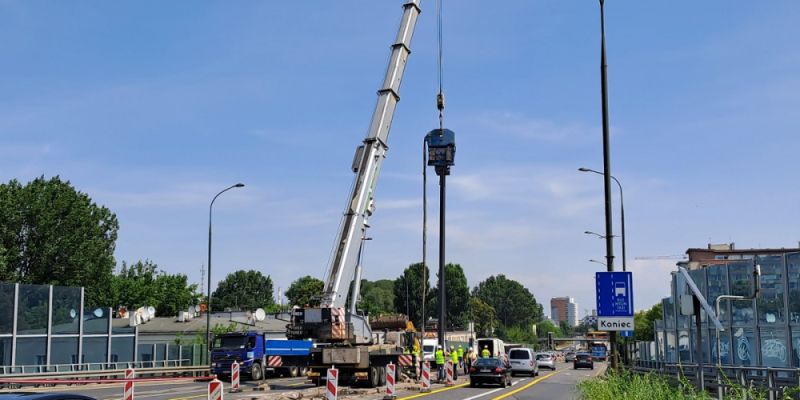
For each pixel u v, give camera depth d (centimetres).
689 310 1445
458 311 14312
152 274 10581
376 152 3706
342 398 2839
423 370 3419
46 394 895
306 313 3406
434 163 4778
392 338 4197
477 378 3666
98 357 4819
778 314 2497
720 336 2956
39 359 4391
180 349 5644
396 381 3909
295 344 4591
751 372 2570
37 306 4412
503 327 19912
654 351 4309
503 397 2962
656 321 4194
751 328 2678
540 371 6431
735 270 2811
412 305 13588
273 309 14188
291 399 2708
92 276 7756
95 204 8038
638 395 1526
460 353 5628
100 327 4856
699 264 8531
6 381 3453
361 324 3653
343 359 3400
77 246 7588
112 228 8194
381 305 15838
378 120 3741
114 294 9375
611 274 2231
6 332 4191
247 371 4256
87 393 3209
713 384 2292
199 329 7681
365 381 3556
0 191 7306
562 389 3522
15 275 7075
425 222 4900
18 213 7256
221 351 4278
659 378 1750
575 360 7019
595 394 1659
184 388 3600
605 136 2380
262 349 4394
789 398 1339
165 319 8388
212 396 1655
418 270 13700
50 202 7525
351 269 3525
